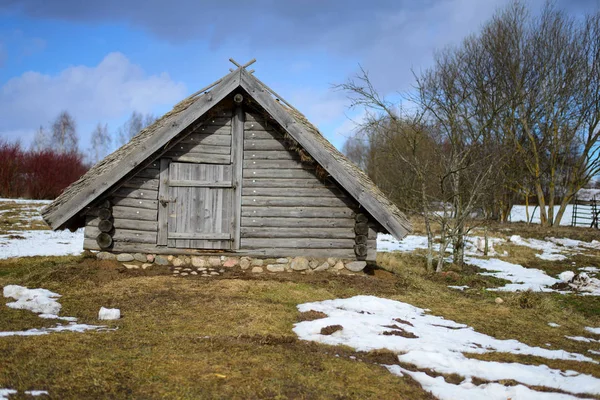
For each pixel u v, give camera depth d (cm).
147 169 1015
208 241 1027
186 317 700
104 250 1007
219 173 1030
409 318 770
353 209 1044
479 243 1770
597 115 2898
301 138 993
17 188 3481
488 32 2492
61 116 6875
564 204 3081
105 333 603
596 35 2822
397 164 1491
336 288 933
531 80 2609
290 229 1038
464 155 1320
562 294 1098
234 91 1022
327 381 492
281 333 641
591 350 675
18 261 1159
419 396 477
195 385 462
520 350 647
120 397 431
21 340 554
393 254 1527
